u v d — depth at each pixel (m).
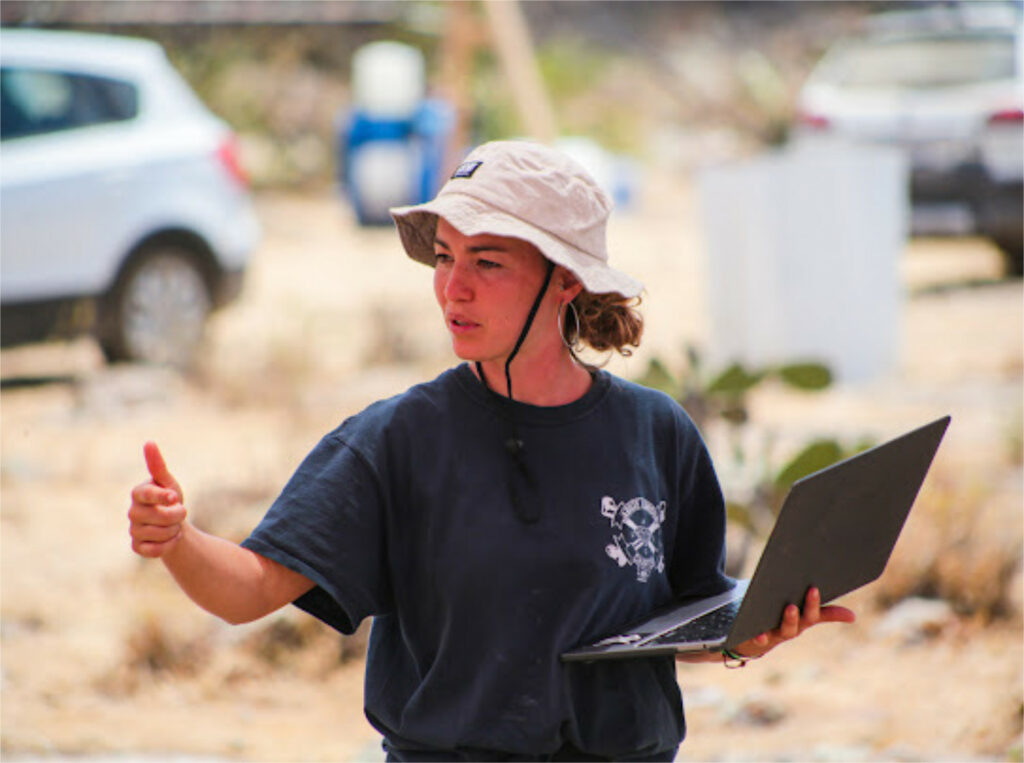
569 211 9.75
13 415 36.56
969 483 25.53
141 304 39.28
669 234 70.50
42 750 17.50
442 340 42.72
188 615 22.23
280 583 9.47
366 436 9.76
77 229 37.94
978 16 52.25
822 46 108.44
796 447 28.91
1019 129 48.44
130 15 79.06
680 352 41.19
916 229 50.19
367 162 69.81
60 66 38.94
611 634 9.67
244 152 83.31
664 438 10.21
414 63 71.44
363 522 9.62
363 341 44.47
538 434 9.76
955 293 51.56
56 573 24.55
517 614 9.51
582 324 10.16
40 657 20.95
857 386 37.56
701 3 113.69
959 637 20.66
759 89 104.31
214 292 41.03
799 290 37.94
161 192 39.50
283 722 19.16
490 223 9.53
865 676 19.69
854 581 10.30
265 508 25.28
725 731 18.22
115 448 32.84
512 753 9.57
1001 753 16.94
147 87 40.41
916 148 49.44
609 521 9.71
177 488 8.87
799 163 37.88
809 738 17.72
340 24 84.81
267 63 86.38
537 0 113.62
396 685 9.98
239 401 37.03
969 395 35.44
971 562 21.97
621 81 108.69
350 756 17.70
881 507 10.11
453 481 9.64
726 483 22.50
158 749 17.83
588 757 9.80
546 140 48.00
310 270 60.44
